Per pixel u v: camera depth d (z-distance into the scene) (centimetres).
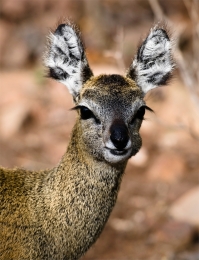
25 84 2130
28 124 1944
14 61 2316
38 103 2036
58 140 1878
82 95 988
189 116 1884
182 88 2042
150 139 1855
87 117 962
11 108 1973
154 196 1594
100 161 950
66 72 1035
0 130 1911
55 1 2553
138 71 1046
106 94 972
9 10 2525
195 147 1792
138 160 1741
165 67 1065
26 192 987
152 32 1047
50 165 1747
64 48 1031
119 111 960
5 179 998
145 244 1434
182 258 1376
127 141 926
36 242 969
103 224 973
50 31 1041
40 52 2328
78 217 956
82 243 964
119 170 962
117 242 1447
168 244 1423
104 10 2442
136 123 981
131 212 1542
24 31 2403
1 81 2155
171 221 1477
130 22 2403
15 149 1820
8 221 973
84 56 1020
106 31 2377
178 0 2398
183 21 2286
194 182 1628
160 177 1672
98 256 1399
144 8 2441
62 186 963
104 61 2067
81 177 957
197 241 1438
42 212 968
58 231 962
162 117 1897
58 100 2058
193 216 1473
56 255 970
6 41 2362
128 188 1634
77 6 2541
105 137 934
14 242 971
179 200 1537
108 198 964
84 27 2422
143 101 991
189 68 1648
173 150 1784
